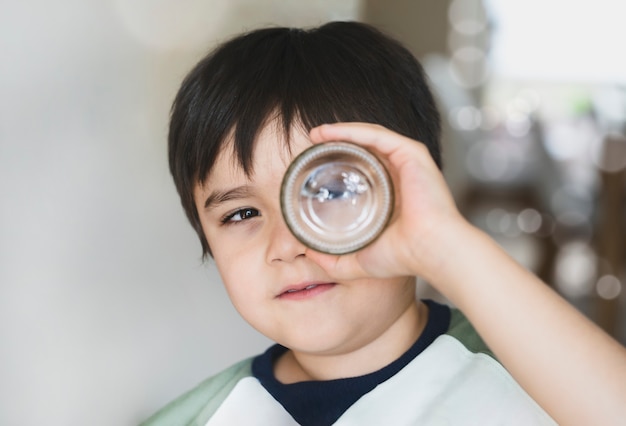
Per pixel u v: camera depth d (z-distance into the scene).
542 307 0.58
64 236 1.02
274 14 1.15
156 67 1.05
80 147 1.02
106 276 1.05
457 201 3.02
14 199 0.99
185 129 0.74
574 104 4.64
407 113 0.74
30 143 0.99
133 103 1.04
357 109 0.71
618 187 2.19
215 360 1.14
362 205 0.60
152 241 1.08
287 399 0.75
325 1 1.20
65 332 1.03
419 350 0.73
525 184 3.09
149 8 1.04
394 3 4.29
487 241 0.59
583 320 0.58
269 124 0.70
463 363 0.71
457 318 0.77
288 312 0.70
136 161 1.06
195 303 1.12
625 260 2.25
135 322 1.07
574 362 0.57
